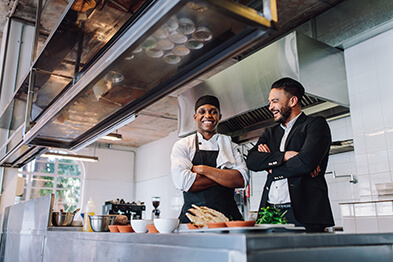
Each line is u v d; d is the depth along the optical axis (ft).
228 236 2.64
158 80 6.37
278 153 6.19
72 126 9.68
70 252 5.98
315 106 12.04
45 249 7.80
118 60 5.43
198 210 4.58
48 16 9.59
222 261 2.65
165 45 4.97
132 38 4.88
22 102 11.08
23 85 9.67
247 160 6.77
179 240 3.20
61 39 7.07
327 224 5.65
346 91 11.96
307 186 5.85
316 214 5.65
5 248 13.17
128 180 32.65
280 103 6.45
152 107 22.95
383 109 11.00
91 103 7.71
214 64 5.32
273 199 6.17
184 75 6.07
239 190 16.62
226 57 5.01
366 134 11.36
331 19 12.64
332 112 12.49
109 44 6.81
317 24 13.19
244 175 6.30
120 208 10.63
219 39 4.70
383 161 10.80
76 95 7.08
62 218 8.66
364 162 11.33
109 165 31.99
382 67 11.20
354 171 13.97
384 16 10.86
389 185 9.75
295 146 6.25
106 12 5.90
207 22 4.23
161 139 30.30
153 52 5.19
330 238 3.05
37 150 13.12
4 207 15.97
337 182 14.57
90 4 5.75
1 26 16.29
